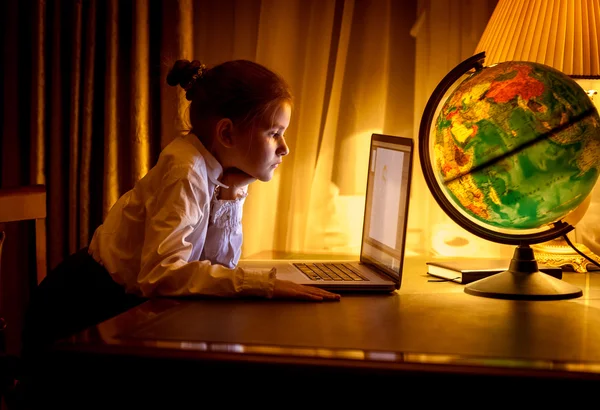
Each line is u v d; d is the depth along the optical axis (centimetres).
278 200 195
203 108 141
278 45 189
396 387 82
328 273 141
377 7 188
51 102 194
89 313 139
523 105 115
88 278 142
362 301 120
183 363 85
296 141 192
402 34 190
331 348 89
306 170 192
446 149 122
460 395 82
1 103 201
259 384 85
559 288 125
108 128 191
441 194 135
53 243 198
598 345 92
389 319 106
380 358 84
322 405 84
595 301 121
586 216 175
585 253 153
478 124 117
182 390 86
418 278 145
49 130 198
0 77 199
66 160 198
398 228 132
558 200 118
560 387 80
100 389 88
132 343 89
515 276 127
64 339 91
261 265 154
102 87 195
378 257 144
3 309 205
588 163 117
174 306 112
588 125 116
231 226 147
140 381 87
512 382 81
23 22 198
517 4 147
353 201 193
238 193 150
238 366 85
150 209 129
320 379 83
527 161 115
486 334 97
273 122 138
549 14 143
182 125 188
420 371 82
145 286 120
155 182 133
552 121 114
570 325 103
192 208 126
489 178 118
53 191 196
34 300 145
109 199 192
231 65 141
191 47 188
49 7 194
